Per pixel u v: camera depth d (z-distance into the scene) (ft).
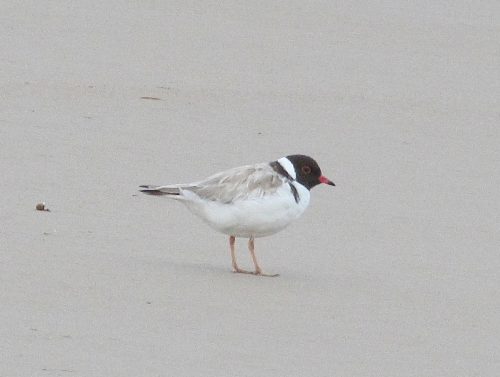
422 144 66.44
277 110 71.31
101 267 40.70
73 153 57.62
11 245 42.19
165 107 69.21
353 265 44.83
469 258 46.65
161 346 32.73
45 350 31.42
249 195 41.83
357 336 35.68
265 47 86.89
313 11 98.89
